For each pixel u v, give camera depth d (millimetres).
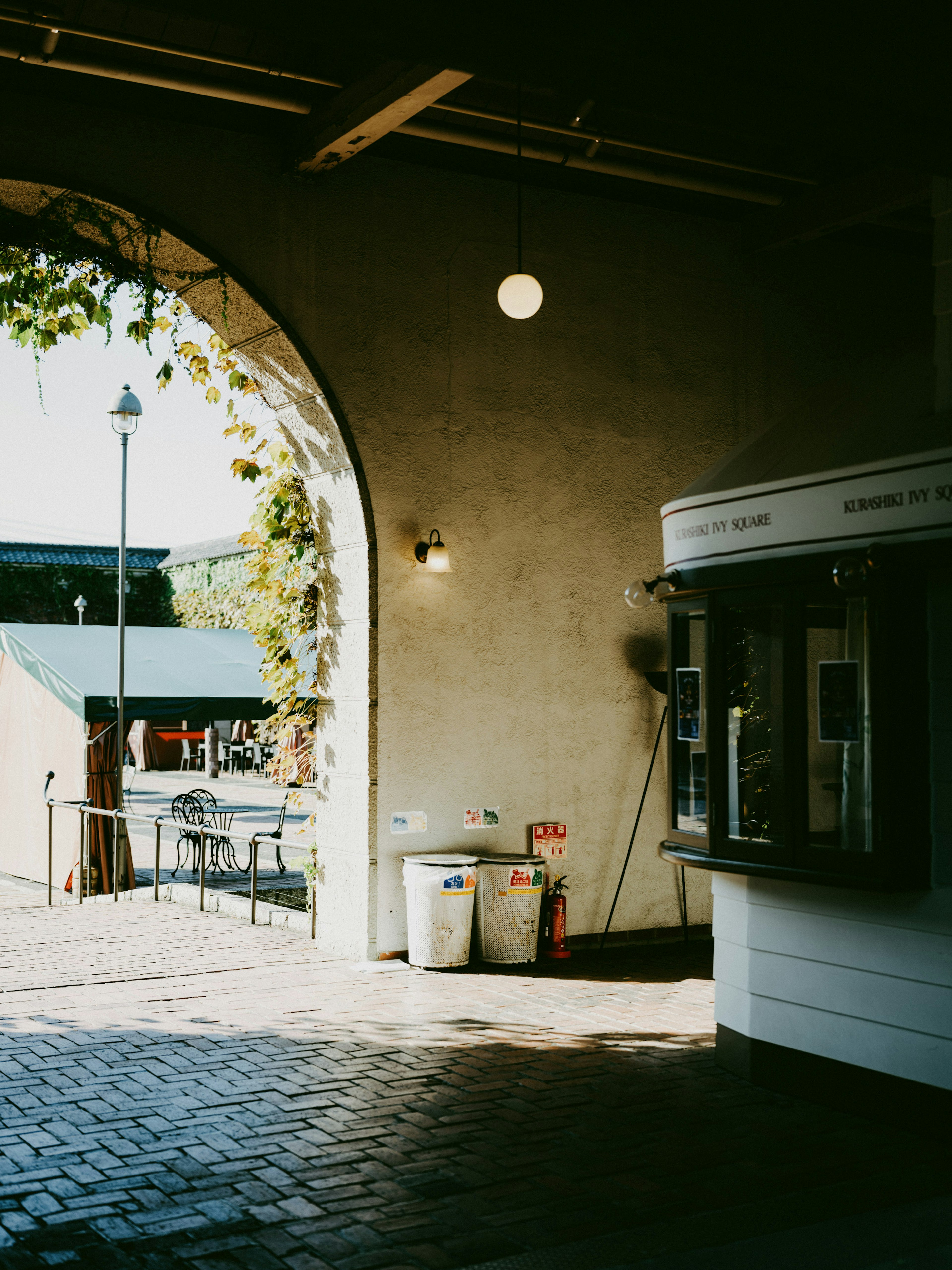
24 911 12258
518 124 8367
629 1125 5629
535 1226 4461
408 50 3855
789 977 6156
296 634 10664
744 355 11180
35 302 9062
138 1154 5141
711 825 6395
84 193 8312
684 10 3906
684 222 10914
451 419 9703
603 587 10359
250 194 8906
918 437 5594
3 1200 4645
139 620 39750
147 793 28828
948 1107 5426
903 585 5535
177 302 9445
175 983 8500
